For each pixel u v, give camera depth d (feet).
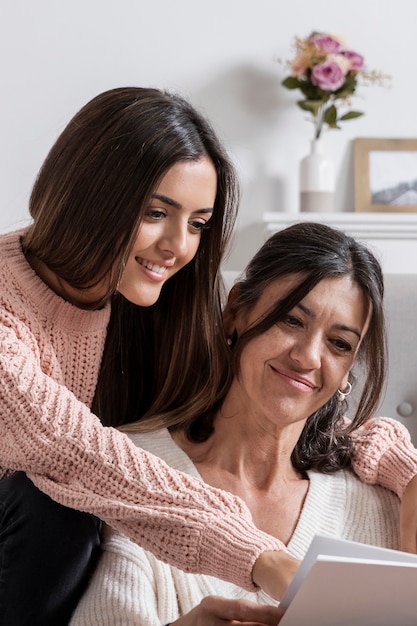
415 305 8.14
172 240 5.76
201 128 5.92
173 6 10.91
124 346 6.35
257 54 10.98
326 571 3.67
